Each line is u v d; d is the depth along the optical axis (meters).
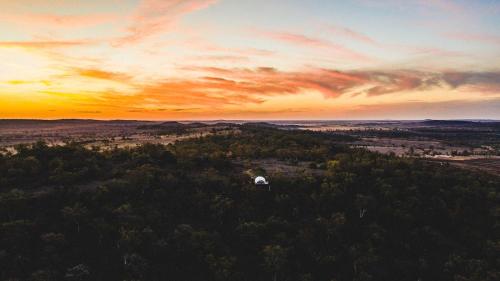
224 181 77.31
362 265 58.09
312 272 58.09
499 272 58.22
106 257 54.09
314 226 66.06
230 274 54.94
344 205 73.56
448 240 67.75
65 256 52.78
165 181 72.62
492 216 75.50
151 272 53.22
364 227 67.88
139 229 58.72
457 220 73.19
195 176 80.06
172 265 55.19
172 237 58.66
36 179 69.88
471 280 56.69
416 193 79.00
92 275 51.03
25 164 73.31
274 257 56.34
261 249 60.62
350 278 57.53
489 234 70.94
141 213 62.91
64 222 57.59
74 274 49.25
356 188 79.81
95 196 63.81
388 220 70.81
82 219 58.16
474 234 69.38
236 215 67.75
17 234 52.38
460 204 78.56
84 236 56.53
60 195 63.50
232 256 58.31
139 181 70.50
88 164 78.75
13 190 61.34
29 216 58.00
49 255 51.66
